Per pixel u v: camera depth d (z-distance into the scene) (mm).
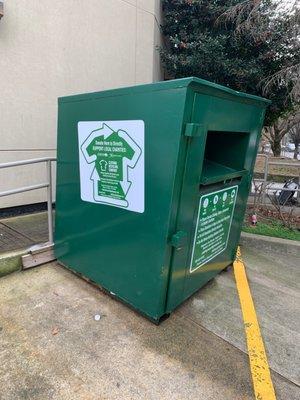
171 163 2031
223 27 6457
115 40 5090
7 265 2916
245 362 2074
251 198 6391
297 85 5086
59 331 2260
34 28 4012
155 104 2055
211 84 2047
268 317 2615
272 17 5617
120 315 2465
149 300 2326
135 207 2299
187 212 2266
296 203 6285
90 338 2205
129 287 2459
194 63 6309
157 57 6426
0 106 3871
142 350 2121
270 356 2156
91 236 2711
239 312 2629
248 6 5512
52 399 1738
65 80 4488
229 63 6105
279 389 1886
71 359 2014
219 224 2816
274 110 6711
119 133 2295
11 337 2178
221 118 2324
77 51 4559
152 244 2229
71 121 2703
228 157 2967
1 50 3746
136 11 5395
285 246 4059
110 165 2412
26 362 1976
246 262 3680
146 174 2184
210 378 1929
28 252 3059
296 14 5176
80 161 2684
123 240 2432
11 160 4102
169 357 2074
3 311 2445
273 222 5098
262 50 6297
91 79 4836
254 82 6234
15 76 3939
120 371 1942
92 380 1868
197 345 2201
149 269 2281
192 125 1960
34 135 4273
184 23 6707
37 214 4371
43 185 3119
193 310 2619
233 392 1843
